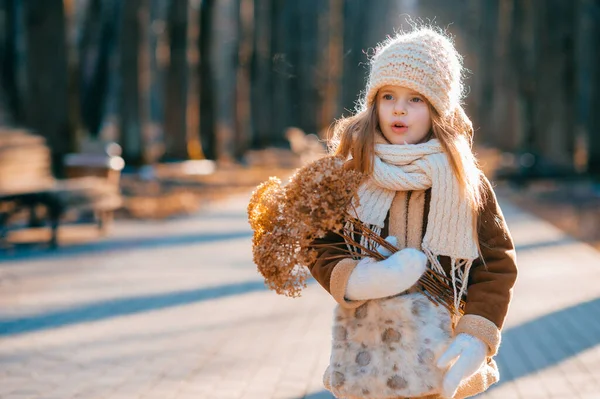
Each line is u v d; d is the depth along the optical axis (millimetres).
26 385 7238
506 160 43875
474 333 3816
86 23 30484
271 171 37094
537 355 8578
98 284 12195
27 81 21406
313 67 48844
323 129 49562
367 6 62188
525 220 21969
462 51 62906
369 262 3879
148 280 12586
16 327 9477
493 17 55750
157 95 49719
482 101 58219
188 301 11094
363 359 3895
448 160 3908
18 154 19422
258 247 3939
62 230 18297
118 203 17906
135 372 7699
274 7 47531
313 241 4074
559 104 34094
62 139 21266
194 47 36625
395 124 4027
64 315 10133
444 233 3895
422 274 3867
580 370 7992
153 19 42812
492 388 7422
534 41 34969
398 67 3959
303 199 3826
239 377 7574
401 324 3850
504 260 3955
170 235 18078
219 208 24156
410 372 3816
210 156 36719
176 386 7273
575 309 10883
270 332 9383
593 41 33438
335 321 4004
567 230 19984
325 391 7145
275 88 48156
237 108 43062
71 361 8078
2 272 13000
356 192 3836
